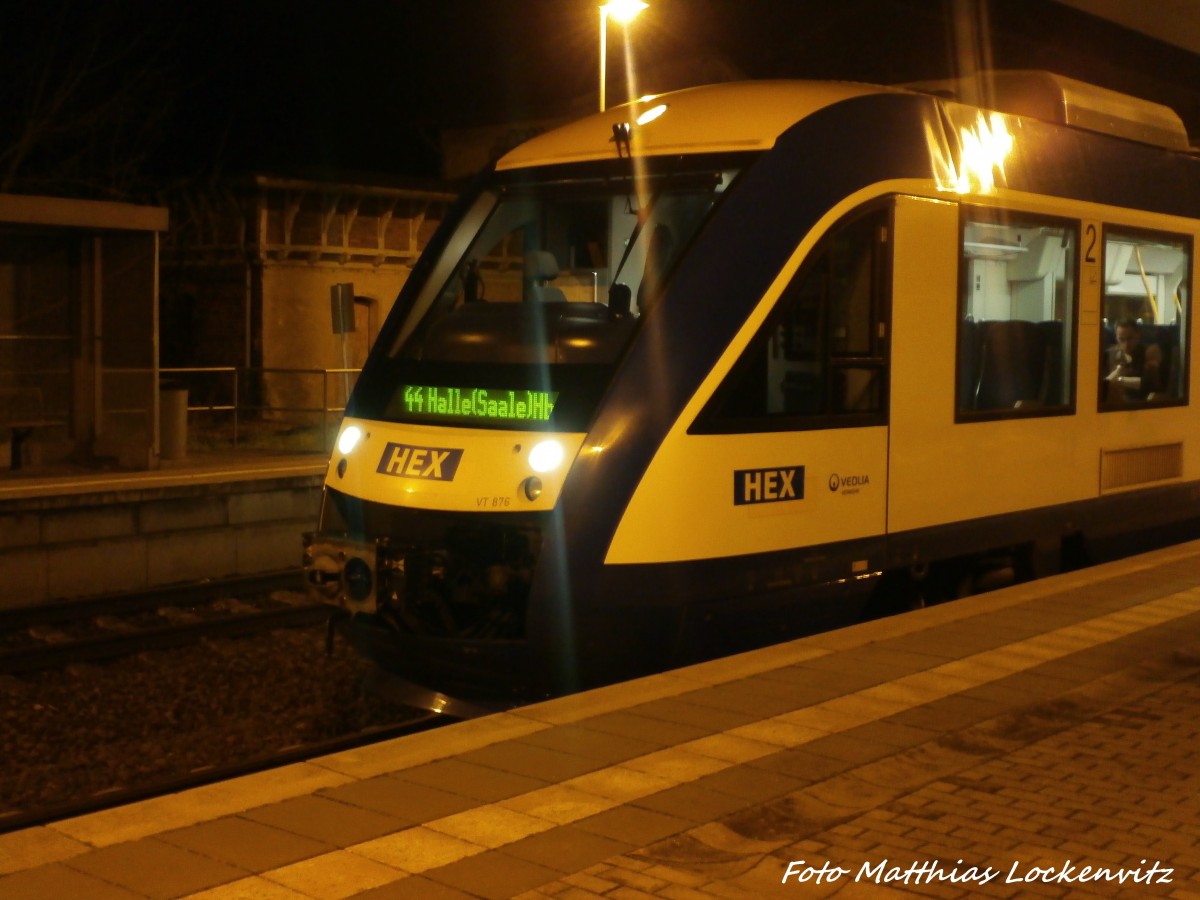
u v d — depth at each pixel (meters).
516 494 6.22
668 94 7.59
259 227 23.56
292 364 24.20
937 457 7.49
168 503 11.43
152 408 12.45
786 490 6.66
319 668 8.61
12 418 12.45
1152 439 9.38
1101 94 9.11
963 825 4.18
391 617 6.47
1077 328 8.57
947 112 7.63
